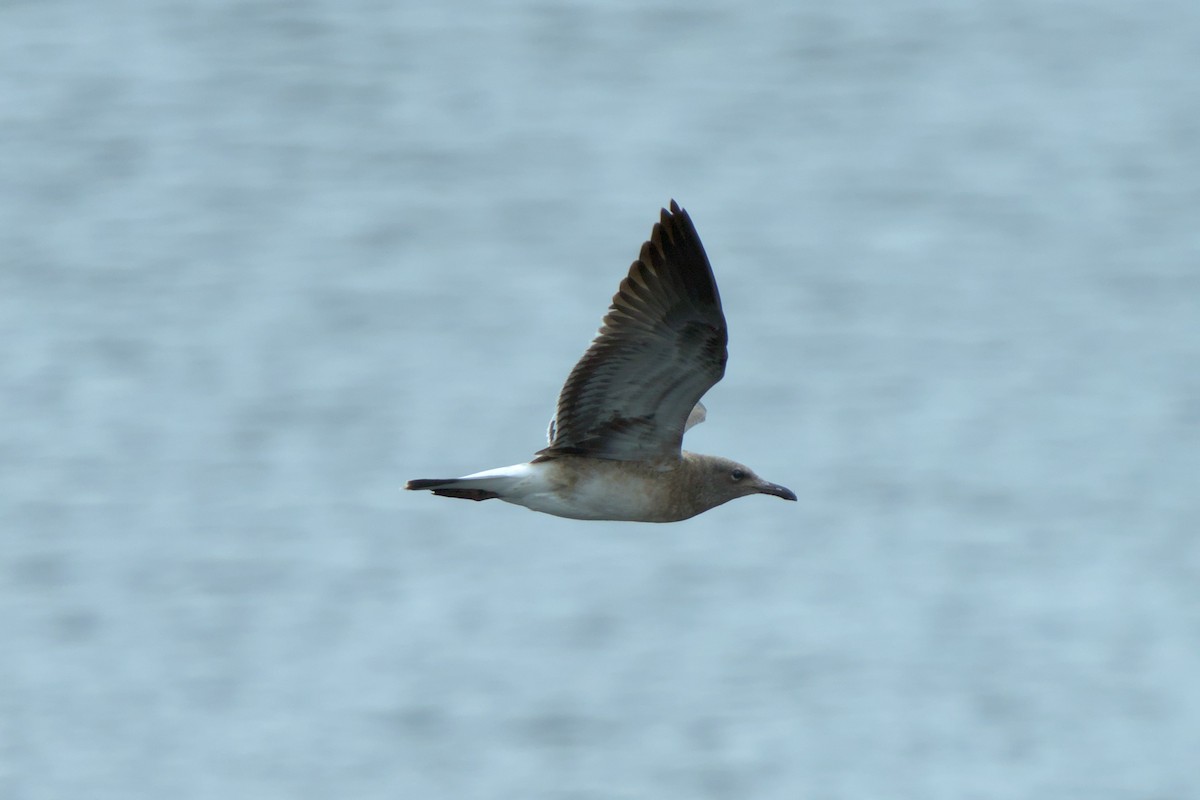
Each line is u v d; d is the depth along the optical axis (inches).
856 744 980.6
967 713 1010.7
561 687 1028.5
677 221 471.8
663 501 527.2
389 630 1120.2
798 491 1384.1
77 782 962.7
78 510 1342.3
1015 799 940.6
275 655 1082.1
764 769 949.2
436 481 514.3
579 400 507.8
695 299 477.4
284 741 989.8
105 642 1117.1
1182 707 1018.1
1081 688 1048.8
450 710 1015.6
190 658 1092.5
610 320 489.7
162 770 972.6
